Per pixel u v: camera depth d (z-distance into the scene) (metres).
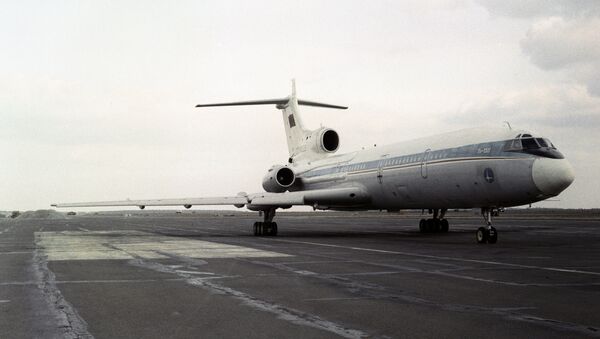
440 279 11.11
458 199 22.67
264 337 6.32
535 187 19.28
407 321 7.11
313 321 7.15
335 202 27.92
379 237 27.08
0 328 6.84
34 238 27.95
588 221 53.38
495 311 7.77
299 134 36.62
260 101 36.72
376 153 28.25
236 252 17.98
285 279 11.19
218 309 8.00
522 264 13.96
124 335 6.46
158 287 10.16
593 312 7.69
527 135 20.12
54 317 7.50
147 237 28.61
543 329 6.65
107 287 10.20
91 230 39.88
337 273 12.16
